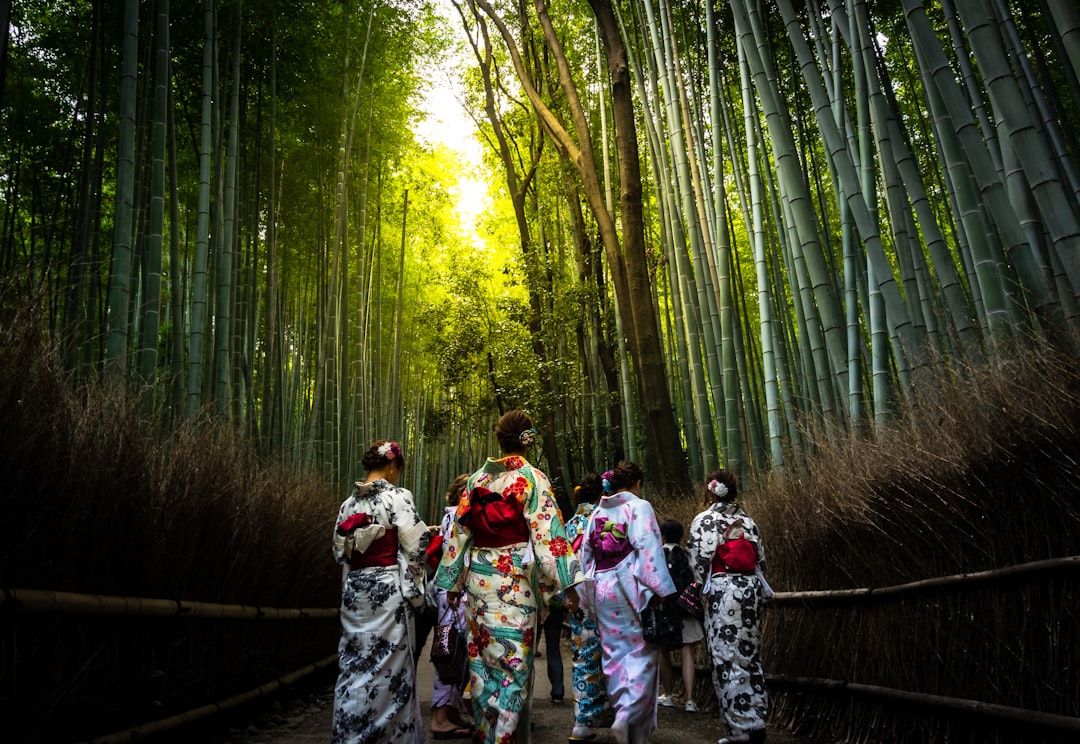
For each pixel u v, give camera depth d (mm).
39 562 2340
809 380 5855
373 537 2875
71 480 2518
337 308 9586
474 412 13617
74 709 2469
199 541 3354
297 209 11172
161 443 3523
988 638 2568
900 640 3088
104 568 2658
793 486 4176
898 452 3037
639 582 3240
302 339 12219
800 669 3895
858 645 3398
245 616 3721
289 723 4156
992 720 2453
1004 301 2963
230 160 6922
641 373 8117
